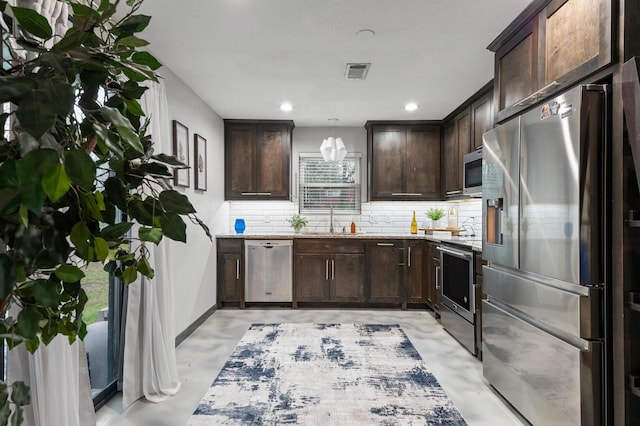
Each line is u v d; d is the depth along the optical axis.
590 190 1.54
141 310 2.27
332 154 4.11
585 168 1.53
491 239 2.37
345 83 3.34
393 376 2.53
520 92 2.14
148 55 0.86
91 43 0.74
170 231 0.76
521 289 1.98
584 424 1.55
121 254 0.84
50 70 0.63
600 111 1.53
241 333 3.45
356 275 4.38
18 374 1.34
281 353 2.95
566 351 1.64
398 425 1.95
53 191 0.51
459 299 3.19
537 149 1.83
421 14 2.20
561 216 1.66
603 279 1.54
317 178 5.06
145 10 2.14
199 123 3.73
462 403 2.18
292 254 4.38
